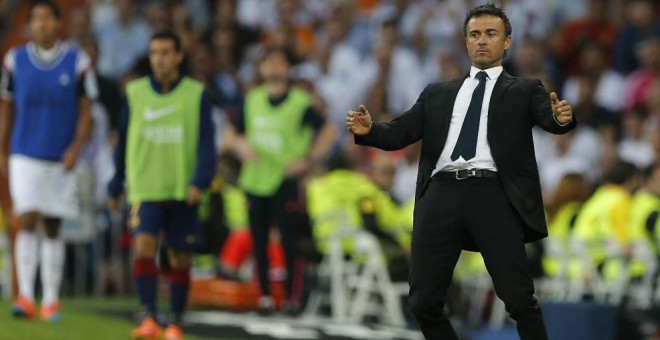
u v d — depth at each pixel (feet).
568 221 124.26
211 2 191.11
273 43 168.04
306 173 131.64
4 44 184.75
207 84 156.35
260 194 126.21
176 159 102.17
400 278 125.29
